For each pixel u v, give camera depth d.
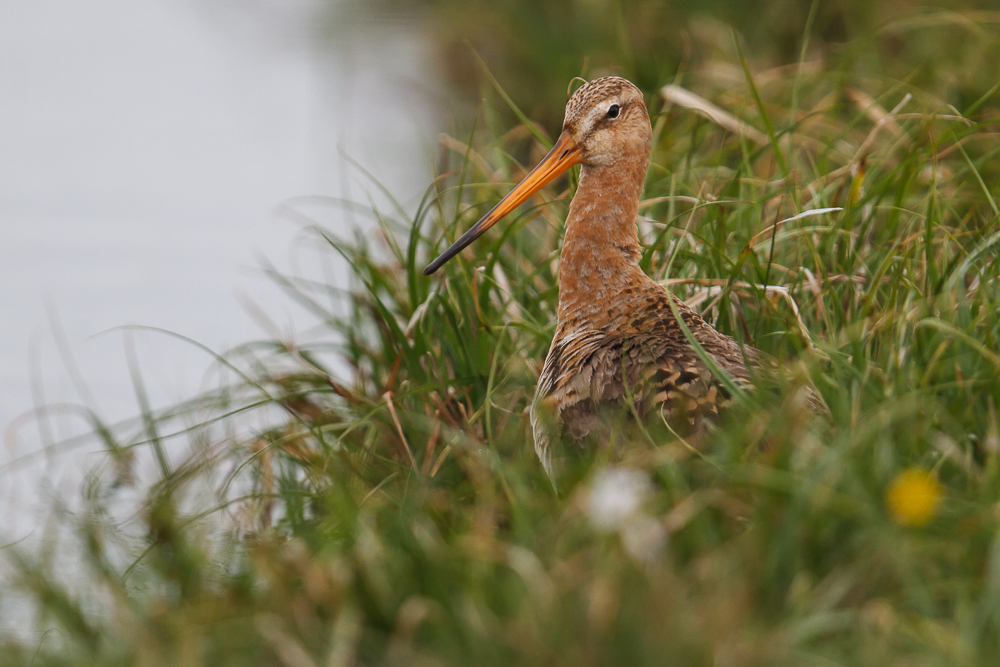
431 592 7.50
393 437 10.98
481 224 10.39
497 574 7.61
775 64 18.73
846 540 7.52
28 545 10.23
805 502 7.39
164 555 9.35
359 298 12.38
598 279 9.98
